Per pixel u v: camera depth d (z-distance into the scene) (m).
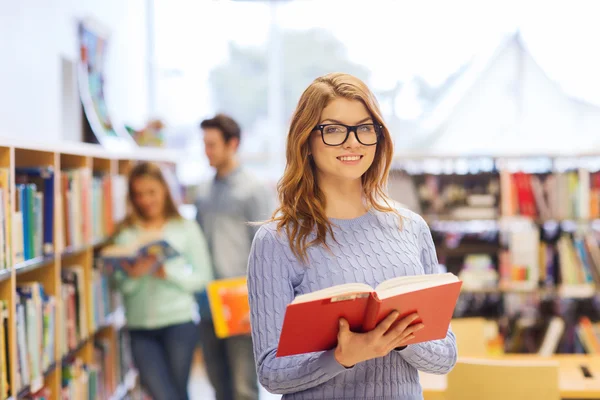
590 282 4.74
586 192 4.75
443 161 5.14
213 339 3.88
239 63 7.15
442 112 6.73
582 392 3.15
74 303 3.33
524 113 6.51
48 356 2.89
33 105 3.73
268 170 7.22
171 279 3.70
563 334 4.68
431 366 1.73
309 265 1.70
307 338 1.52
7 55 3.38
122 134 4.80
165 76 6.81
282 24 7.16
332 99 1.70
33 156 3.02
